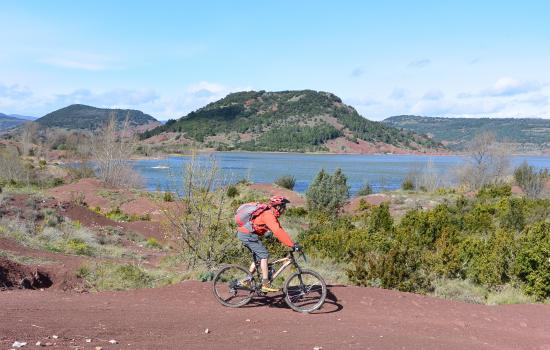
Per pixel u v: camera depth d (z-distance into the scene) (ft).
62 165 249.96
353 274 39.19
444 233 59.11
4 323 20.51
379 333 22.74
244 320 23.65
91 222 76.33
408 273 39.09
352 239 53.88
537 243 40.04
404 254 39.70
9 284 34.06
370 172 370.73
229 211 45.78
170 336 20.66
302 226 88.17
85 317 23.03
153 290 29.22
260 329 22.35
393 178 304.09
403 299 29.01
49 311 23.98
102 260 47.52
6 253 42.06
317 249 53.78
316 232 70.08
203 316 24.09
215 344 19.74
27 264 39.78
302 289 25.81
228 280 32.30
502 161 182.50
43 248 51.03
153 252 64.69
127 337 20.01
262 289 25.13
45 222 65.98
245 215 24.58
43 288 35.83
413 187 178.70
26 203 73.26
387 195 144.97
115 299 27.73
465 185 179.32
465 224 78.43
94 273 38.83
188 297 27.55
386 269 38.63
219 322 23.18
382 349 20.52
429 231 63.67
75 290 35.42
